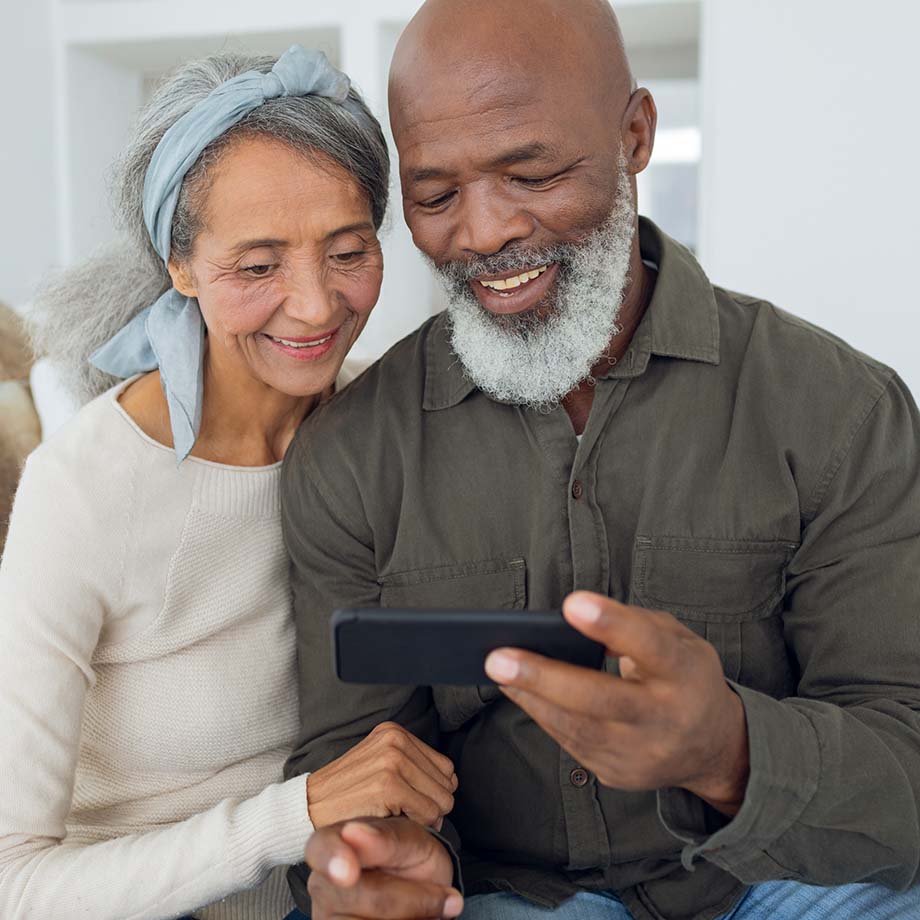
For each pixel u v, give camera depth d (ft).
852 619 3.53
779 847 2.99
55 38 9.41
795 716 2.98
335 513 3.93
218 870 3.43
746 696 2.89
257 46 9.42
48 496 3.69
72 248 9.68
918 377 8.09
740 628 3.72
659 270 3.91
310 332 3.70
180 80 3.75
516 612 2.63
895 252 7.99
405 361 4.12
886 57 7.80
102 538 3.72
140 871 3.44
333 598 3.99
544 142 3.40
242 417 4.06
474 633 2.64
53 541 3.65
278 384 3.82
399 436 3.95
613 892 3.72
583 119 3.47
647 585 3.70
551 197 3.49
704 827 3.47
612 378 3.75
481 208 3.50
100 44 9.38
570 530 3.75
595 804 3.69
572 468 3.74
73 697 3.66
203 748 4.02
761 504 3.65
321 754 3.90
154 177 3.66
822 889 3.54
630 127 3.80
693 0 8.07
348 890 2.98
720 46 8.07
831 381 3.69
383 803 3.38
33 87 9.23
